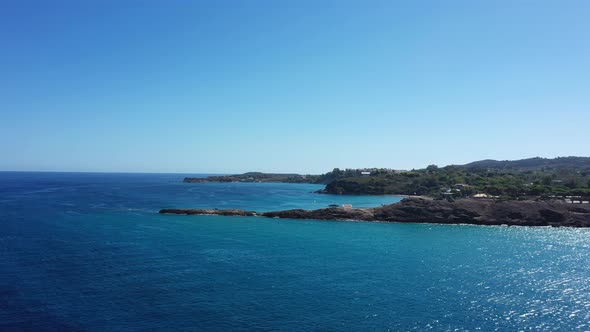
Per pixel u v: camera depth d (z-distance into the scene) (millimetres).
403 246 76188
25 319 37125
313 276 53062
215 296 44250
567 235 91812
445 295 46062
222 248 71125
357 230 97688
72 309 39750
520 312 41219
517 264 61625
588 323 38656
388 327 36750
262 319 38031
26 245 70250
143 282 48875
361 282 50594
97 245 71438
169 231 89938
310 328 36219
